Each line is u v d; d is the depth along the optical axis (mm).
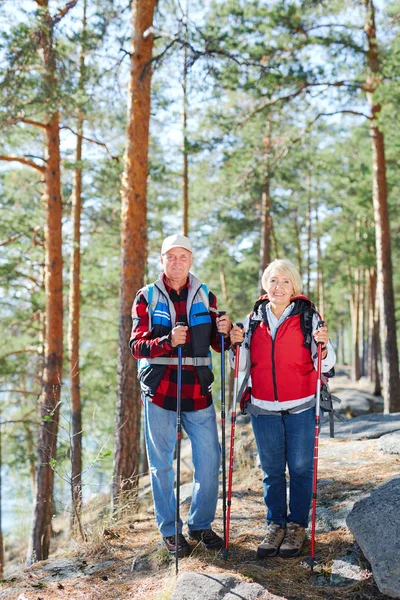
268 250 18469
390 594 2896
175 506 3662
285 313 3549
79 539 4656
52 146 11117
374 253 21312
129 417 7332
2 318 16703
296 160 18016
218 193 15344
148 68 7816
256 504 4617
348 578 3217
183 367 3574
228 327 3645
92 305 18609
